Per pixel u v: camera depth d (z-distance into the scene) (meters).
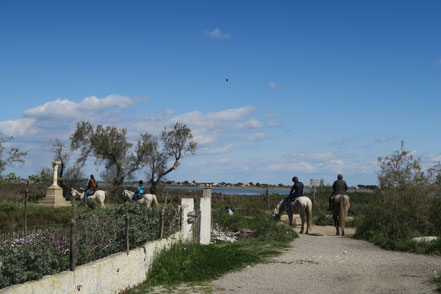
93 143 40.16
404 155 16.81
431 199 15.96
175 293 8.58
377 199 17.14
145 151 42.84
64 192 38.44
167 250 10.80
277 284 9.31
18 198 27.83
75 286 6.82
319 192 41.66
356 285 9.04
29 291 5.84
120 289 8.36
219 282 9.54
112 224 9.33
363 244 15.41
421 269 10.44
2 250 7.15
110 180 41.81
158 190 43.06
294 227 22.73
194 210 14.82
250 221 20.22
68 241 8.41
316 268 10.88
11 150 19.14
